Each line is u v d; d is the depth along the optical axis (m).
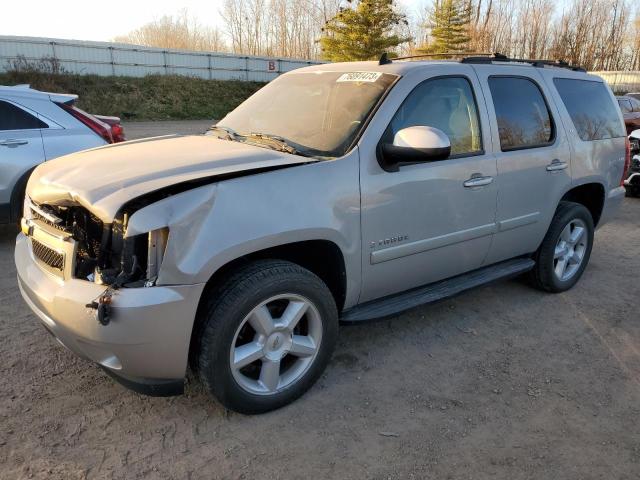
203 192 2.49
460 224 3.62
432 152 2.95
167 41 54.72
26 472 2.44
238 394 2.76
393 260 3.30
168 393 2.64
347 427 2.85
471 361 3.57
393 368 3.45
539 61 4.58
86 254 2.63
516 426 2.90
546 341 3.88
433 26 46.31
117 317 2.36
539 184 4.14
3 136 5.39
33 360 3.36
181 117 29.19
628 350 3.79
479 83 3.78
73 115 5.90
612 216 5.18
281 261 2.84
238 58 36.81
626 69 60.00
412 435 2.80
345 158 3.01
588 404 3.12
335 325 3.08
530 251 4.39
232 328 2.63
